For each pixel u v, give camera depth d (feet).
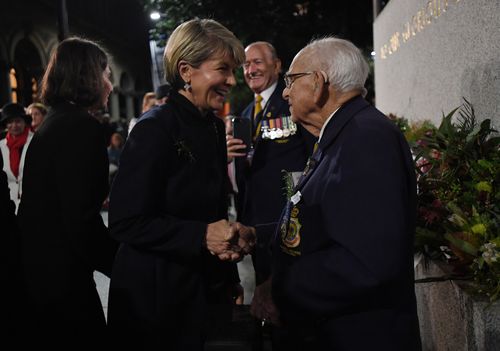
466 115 9.97
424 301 9.12
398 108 18.34
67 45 7.09
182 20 48.65
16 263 7.03
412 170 5.14
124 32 100.53
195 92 6.19
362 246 4.60
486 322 6.54
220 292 7.04
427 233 8.13
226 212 7.09
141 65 106.32
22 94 70.03
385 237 4.58
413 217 5.14
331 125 5.26
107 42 92.79
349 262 4.68
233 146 10.39
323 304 4.90
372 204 4.65
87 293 7.00
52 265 6.69
